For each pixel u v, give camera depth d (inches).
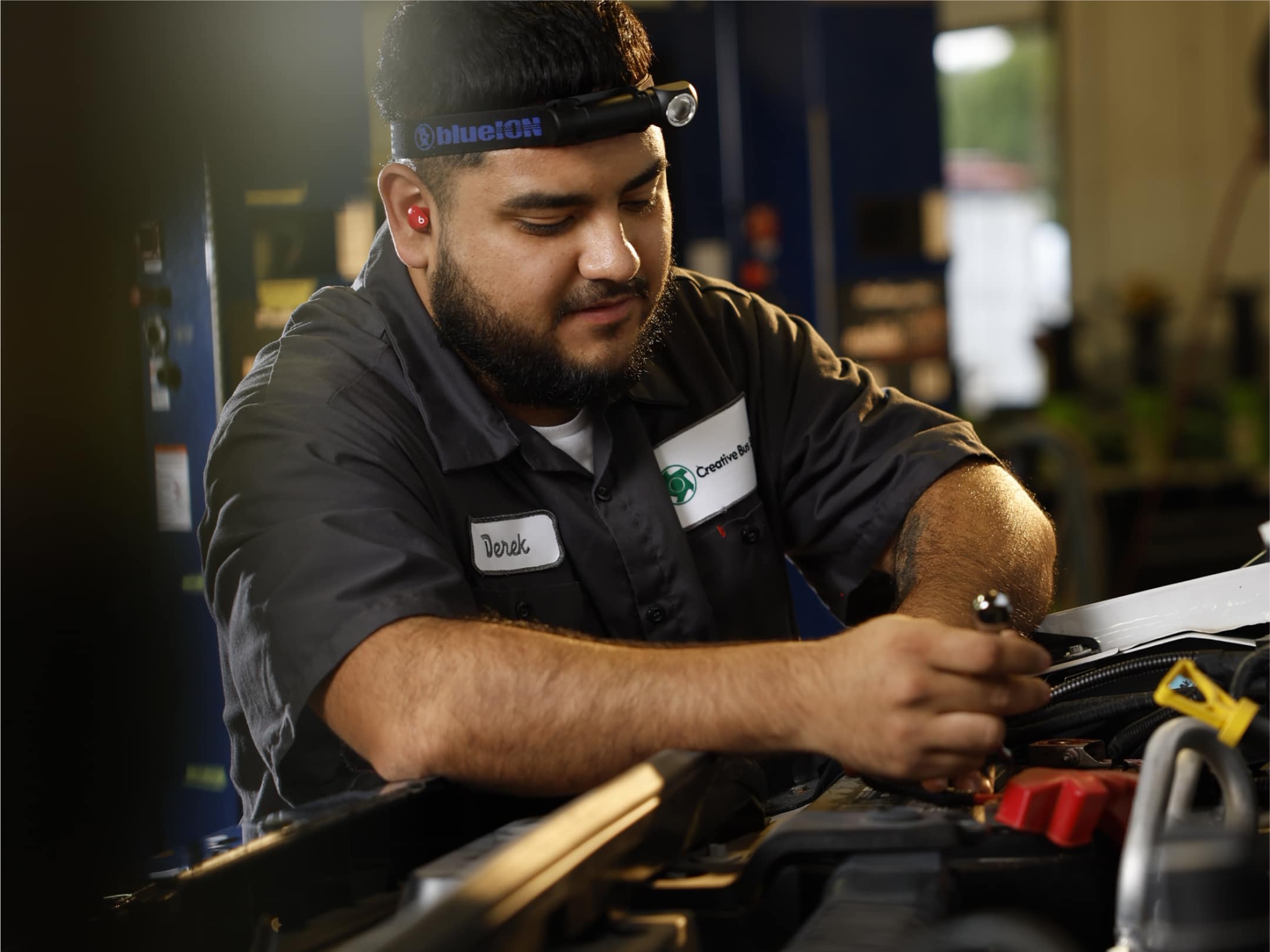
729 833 33.7
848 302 180.5
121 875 71.1
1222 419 255.4
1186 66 335.0
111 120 69.3
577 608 46.5
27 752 70.5
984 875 26.4
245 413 42.8
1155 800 23.1
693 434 51.4
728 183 167.3
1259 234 334.3
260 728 40.0
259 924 27.2
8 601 70.1
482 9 39.9
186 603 71.9
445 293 42.4
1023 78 358.0
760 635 52.1
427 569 38.2
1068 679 38.7
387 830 30.7
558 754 32.6
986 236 366.0
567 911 22.9
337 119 74.0
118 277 71.2
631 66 40.7
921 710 30.5
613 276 40.3
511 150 38.9
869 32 178.9
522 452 46.2
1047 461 228.8
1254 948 21.2
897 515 50.3
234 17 69.9
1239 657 34.1
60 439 70.7
